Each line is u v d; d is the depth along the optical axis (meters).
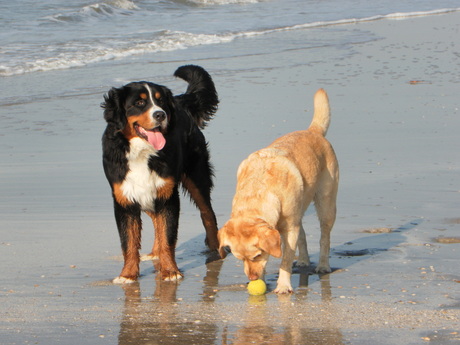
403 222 11.34
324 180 9.52
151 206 9.45
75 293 8.49
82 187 13.84
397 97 21.48
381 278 8.88
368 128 17.88
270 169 8.42
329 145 9.76
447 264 9.37
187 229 11.62
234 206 8.42
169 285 8.98
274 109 20.02
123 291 8.68
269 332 7.08
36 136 17.73
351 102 20.84
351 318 7.44
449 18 43.16
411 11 46.59
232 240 7.98
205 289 8.77
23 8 40.56
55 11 40.03
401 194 12.83
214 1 50.00
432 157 15.32
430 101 20.89
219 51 30.94
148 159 9.23
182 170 10.33
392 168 14.49
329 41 33.94
